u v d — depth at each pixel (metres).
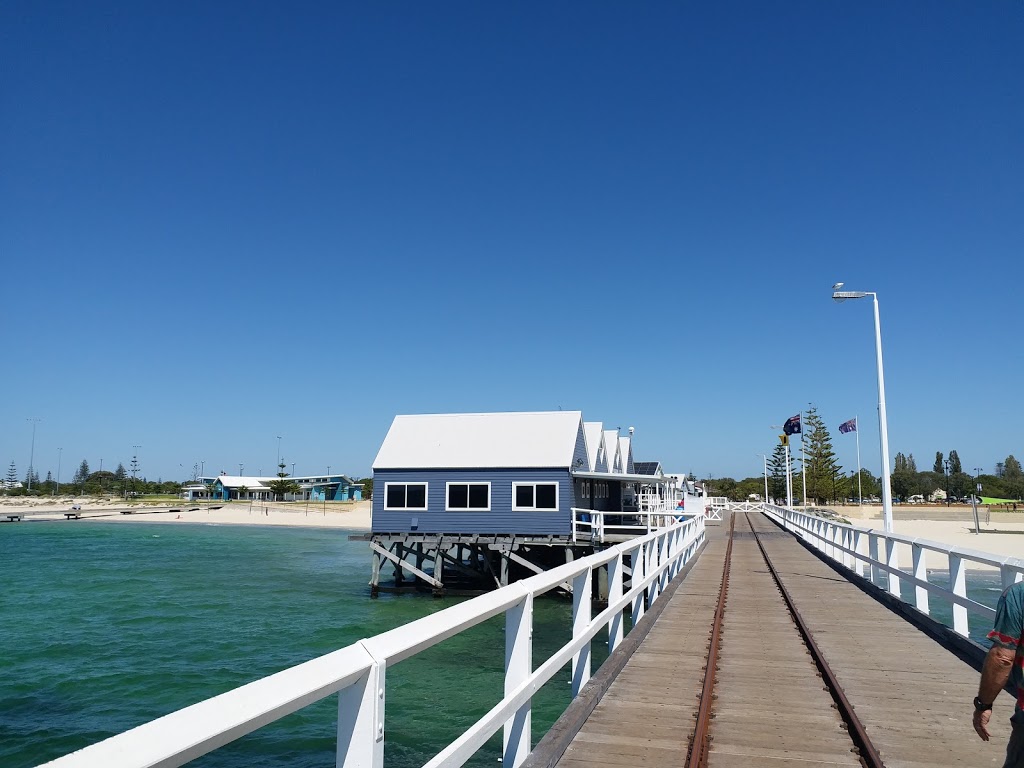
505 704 4.26
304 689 2.33
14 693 16.03
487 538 29.67
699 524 27.97
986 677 3.86
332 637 21.88
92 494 158.75
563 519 29.77
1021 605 3.81
